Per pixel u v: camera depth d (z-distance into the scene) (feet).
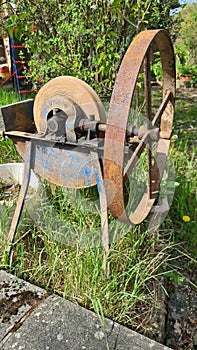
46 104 5.35
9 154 9.73
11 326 4.09
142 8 10.31
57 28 10.83
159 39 5.16
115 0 8.64
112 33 9.87
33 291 4.67
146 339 3.93
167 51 5.79
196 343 4.87
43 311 4.31
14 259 5.56
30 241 6.14
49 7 11.12
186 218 7.06
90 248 5.22
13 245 5.56
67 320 4.17
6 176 8.29
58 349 3.78
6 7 11.40
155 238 6.25
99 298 4.46
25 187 5.82
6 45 18.80
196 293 5.77
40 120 5.64
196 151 10.89
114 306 4.46
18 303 4.45
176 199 7.76
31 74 13.07
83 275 4.79
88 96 5.27
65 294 4.59
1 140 9.79
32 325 4.10
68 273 5.02
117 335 3.97
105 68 9.97
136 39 4.28
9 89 18.52
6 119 5.76
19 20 8.74
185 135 12.56
